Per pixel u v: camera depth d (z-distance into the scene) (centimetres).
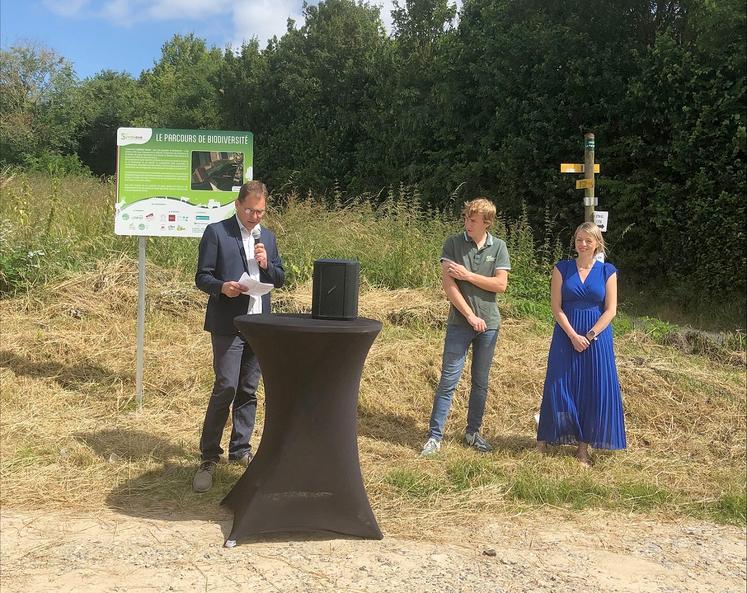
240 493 379
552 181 1563
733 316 1210
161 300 770
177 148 533
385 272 918
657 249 1445
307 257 910
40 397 549
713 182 1287
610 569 345
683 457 524
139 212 532
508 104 1630
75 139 4394
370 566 328
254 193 423
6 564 314
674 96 1356
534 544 370
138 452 463
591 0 1548
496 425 573
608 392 488
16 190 977
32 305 723
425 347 692
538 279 966
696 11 1362
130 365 619
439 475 452
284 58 2723
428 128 1970
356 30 2636
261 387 600
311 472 351
